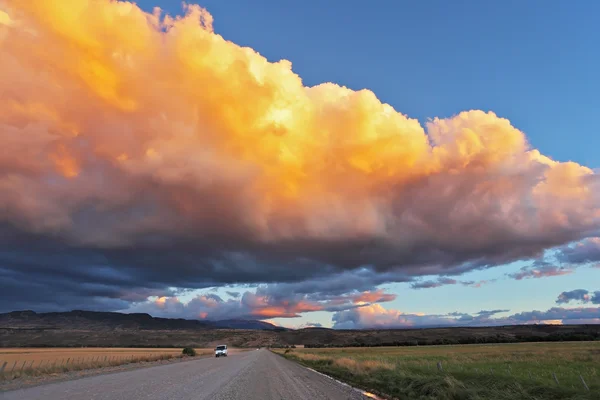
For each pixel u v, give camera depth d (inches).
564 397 529.0
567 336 5590.6
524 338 5723.4
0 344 7377.0
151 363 1642.5
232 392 609.3
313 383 836.0
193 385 697.6
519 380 662.5
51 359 1891.0
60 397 521.3
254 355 2910.9
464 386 646.5
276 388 699.4
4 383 733.3
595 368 1112.2
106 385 684.1
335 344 7721.5
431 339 7628.0
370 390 735.1
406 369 1109.7
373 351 3693.4
